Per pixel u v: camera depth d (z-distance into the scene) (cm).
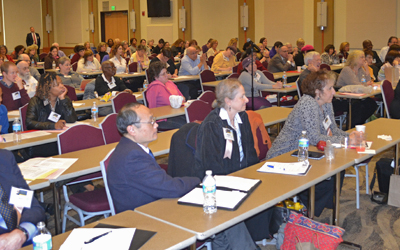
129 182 200
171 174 240
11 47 1678
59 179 232
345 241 271
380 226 302
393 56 658
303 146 259
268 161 261
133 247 149
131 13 1530
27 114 362
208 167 237
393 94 498
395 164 337
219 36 1352
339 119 582
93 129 312
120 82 577
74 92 546
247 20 1277
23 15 1698
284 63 830
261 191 204
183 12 1398
